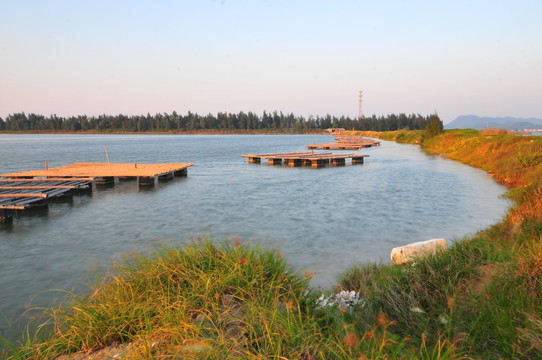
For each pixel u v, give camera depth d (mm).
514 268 4996
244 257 5582
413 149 59938
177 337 3754
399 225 13047
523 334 3572
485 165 30641
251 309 4062
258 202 17891
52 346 4227
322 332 4000
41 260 10023
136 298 4793
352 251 10180
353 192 20453
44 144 100500
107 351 4020
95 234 12633
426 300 5109
